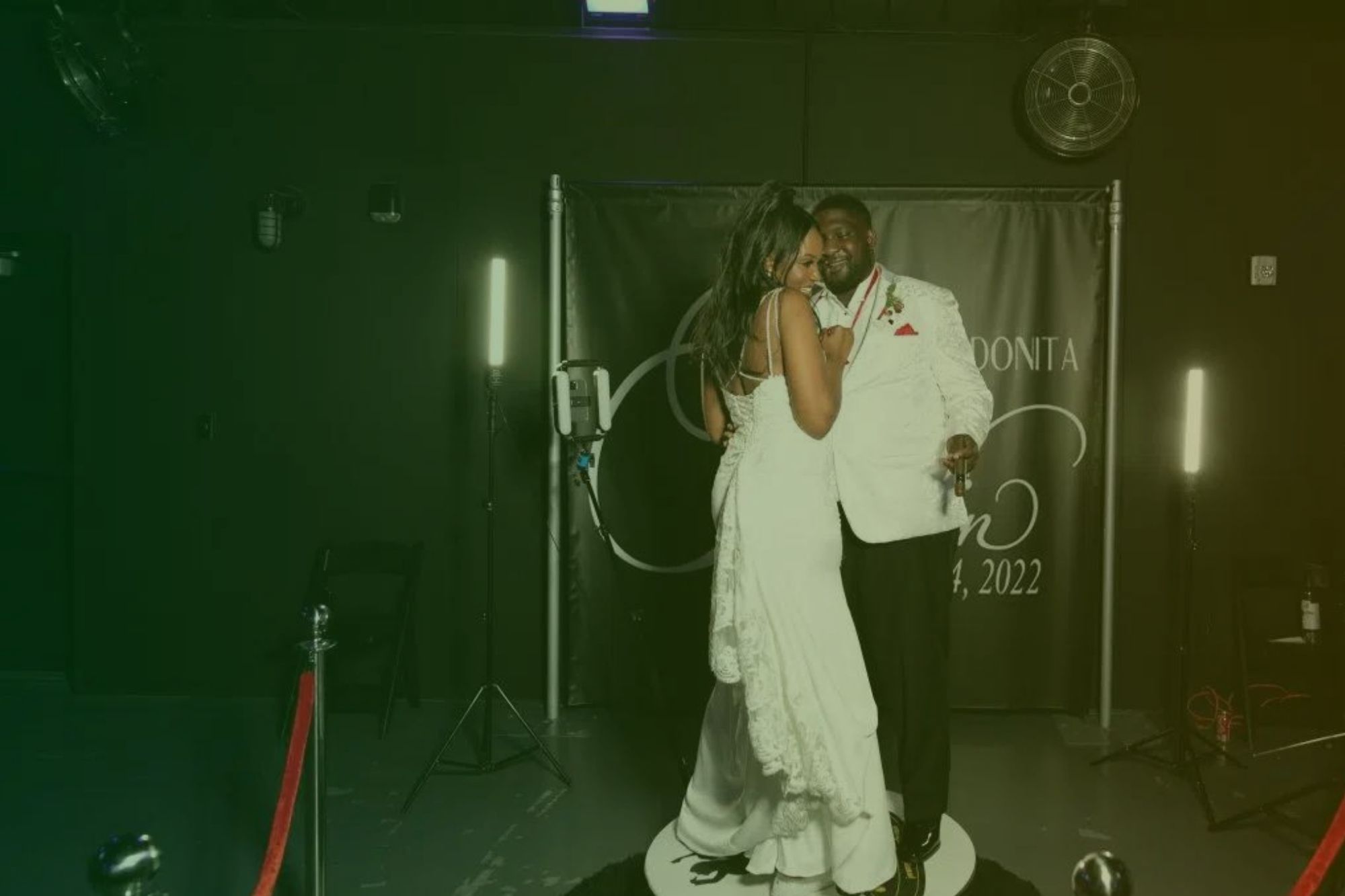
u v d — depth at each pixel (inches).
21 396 205.0
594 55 191.9
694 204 187.2
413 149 193.9
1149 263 190.2
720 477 121.6
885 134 191.2
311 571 196.5
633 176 193.2
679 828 134.3
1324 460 189.6
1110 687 186.1
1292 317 189.3
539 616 197.3
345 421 197.0
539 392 195.2
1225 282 189.8
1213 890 132.0
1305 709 186.7
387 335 195.9
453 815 152.2
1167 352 190.5
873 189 186.4
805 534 114.6
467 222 194.2
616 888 129.1
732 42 190.7
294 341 196.5
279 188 194.7
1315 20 188.9
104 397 198.1
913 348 125.8
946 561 128.1
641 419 189.2
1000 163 191.0
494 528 181.6
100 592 199.6
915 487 124.6
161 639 199.9
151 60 191.9
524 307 194.7
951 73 190.1
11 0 193.9
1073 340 186.2
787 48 190.5
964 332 129.0
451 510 196.9
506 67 192.5
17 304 203.3
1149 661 193.5
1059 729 185.5
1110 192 184.2
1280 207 188.5
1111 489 185.5
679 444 189.0
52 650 205.9
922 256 186.7
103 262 197.0
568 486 189.6
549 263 190.9
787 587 114.2
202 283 196.7
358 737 181.3
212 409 197.6
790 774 114.2
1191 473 160.9
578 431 159.9
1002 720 189.3
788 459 114.9
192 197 195.8
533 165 193.5
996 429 187.2
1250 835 146.5
